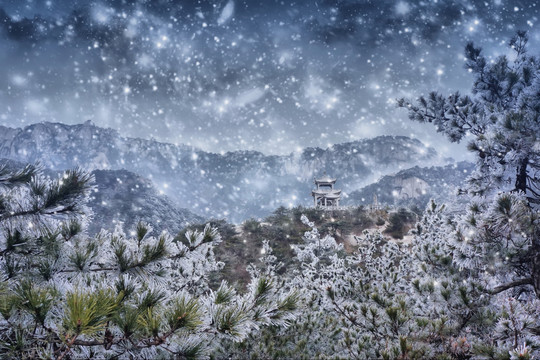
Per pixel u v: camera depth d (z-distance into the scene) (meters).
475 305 3.82
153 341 1.83
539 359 2.68
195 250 2.92
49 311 1.72
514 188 5.45
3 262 2.31
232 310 2.15
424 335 3.50
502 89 6.35
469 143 5.36
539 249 4.47
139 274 2.36
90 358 1.82
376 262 8.95
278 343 4.44
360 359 3.48
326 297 4.67
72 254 2.35
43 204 2.59
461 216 5.14
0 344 1.62
